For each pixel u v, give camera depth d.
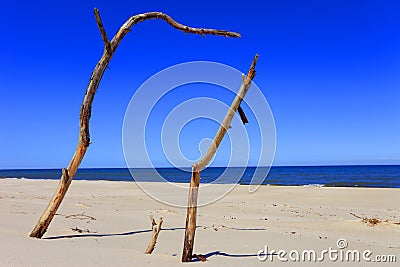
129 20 6.73
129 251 5.42
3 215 9.68
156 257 5.14
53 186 30.34
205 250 6.27
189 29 6.60
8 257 4.50
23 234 6.82
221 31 6.52
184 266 4.72
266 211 14.85
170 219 11.52
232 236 8.27
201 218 12.09
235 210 15.10
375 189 24.81
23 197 18.55
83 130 6.77
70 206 14.35
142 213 12.78
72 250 5.19
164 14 6.68
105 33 6.50
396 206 16.77
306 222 11.41
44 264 4.28
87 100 6.71
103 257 4.84
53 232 7.54
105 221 9.98
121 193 22.95
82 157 6.88
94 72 6.69
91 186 29.62
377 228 10.27
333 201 18.70
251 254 6.04
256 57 5.20
